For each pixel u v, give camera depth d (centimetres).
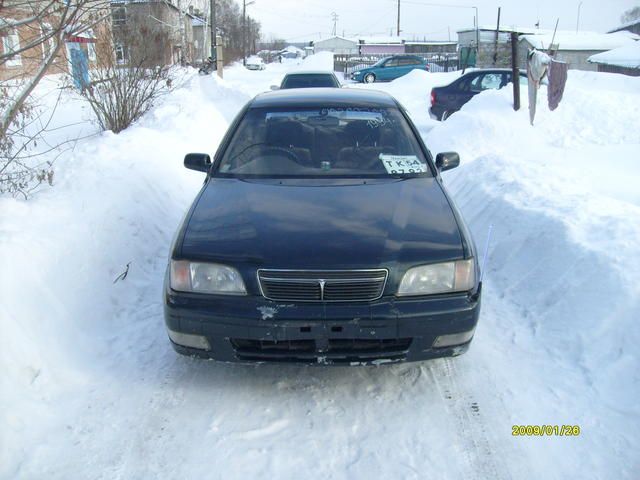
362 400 309
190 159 419
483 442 274
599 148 925
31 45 418
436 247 302
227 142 423
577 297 378
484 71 1392
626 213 455
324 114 439
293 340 289
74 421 289
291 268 288
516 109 1071
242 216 329
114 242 469
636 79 1645
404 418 293
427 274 295
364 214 328
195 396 312
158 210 580
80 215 468
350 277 287
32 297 354
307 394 314
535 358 345
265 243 301
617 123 1016
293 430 284
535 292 415
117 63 930
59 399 306
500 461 262
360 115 439
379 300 290
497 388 316
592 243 413
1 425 276
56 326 354
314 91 488
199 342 298
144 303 425
